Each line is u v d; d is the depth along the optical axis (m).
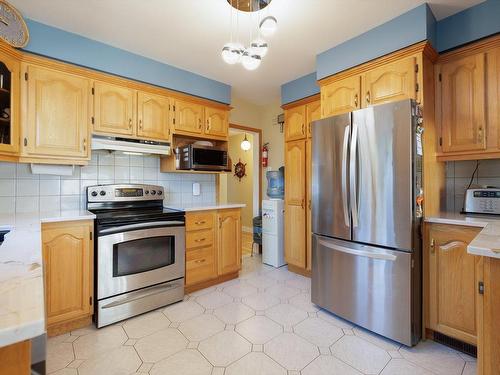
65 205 2.36
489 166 2.10
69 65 2.11
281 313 2.21
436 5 1.86
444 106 2.03
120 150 2.36
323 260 2.19
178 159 2.79
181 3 1.82
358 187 1.93
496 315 1.03
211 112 3.06
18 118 1.90
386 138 1.79
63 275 1.89
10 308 0.50
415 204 1.72
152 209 2.61
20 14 1.86
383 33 2.05
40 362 0.61
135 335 1.89
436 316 1.78
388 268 1.79
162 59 2.62
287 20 2.00
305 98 3.03
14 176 2.13
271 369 1.54
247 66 1.71
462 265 1.67
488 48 1.83
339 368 1.54
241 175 6.11
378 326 1.84
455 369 1.53
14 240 1.09
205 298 2.50
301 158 3.11
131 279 2.14
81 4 1.82
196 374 1.50
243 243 4.91
